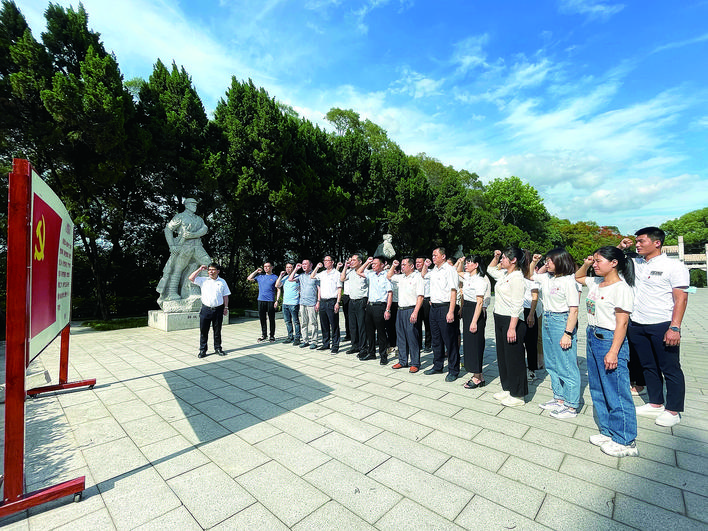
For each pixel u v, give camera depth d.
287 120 14.59
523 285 3.77
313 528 1.99
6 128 9.04
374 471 2.57
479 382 4.50
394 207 18.44
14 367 2.18
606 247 2.86
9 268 2.18
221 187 12.84
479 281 4.36
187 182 12.33
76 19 10.23
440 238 20.88
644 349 3.58
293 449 2.92
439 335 5.06
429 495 2.28
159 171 12.03
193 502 2.25
